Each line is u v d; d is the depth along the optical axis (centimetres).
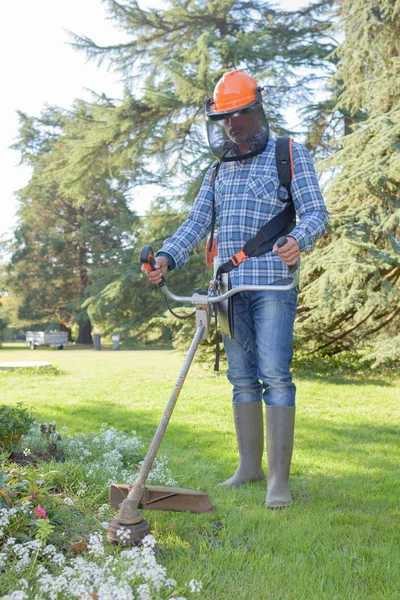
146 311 2745
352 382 978
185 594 226
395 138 974
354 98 1290
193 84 2162
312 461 455
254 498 346
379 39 1226
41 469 350
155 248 2588
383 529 303
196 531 298
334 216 964
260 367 350
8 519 251
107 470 370
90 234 3431
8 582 215
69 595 206
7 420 394
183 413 678
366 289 927
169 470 395
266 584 237
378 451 498
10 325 3722
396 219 929
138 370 1236
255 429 378
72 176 2458
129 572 213
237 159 349
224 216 355
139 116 2419
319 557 262
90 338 3562
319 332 1106
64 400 785
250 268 343
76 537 272
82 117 2527
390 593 232
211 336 1058
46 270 3494
